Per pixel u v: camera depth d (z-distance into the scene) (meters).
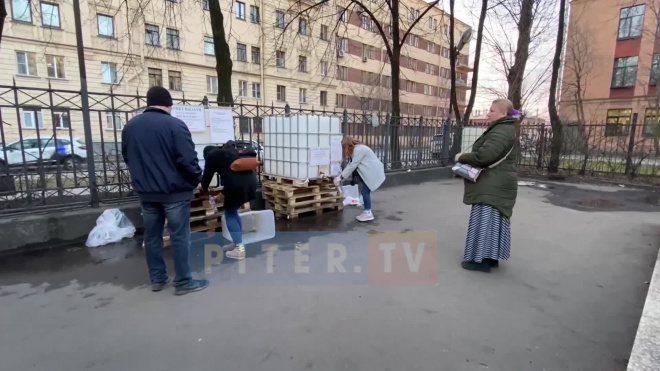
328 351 2.37
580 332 2.63
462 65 47.28
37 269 3.73
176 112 4.49
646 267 3.90
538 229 5.39
